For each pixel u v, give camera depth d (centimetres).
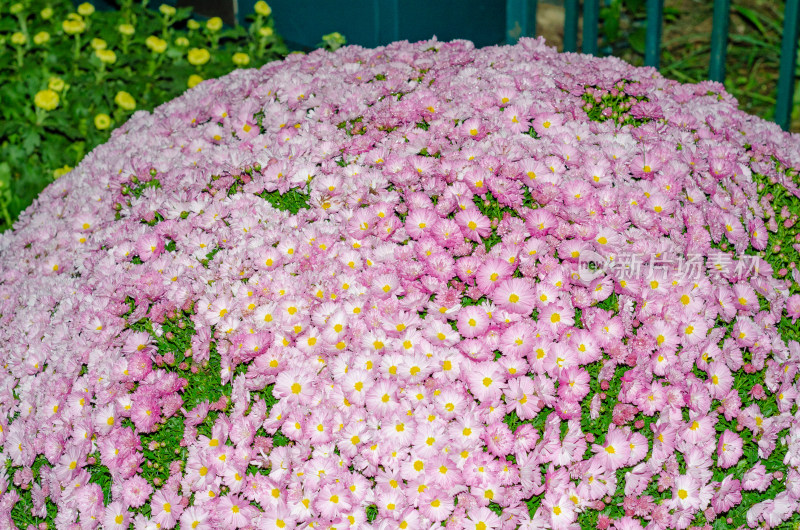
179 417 221
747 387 220
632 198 233
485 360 207
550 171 236
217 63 509
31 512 232
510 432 200
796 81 586
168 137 305
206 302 225
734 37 614
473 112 262
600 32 627
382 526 197
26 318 265
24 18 526
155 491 212
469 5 469
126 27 513
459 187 233
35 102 470
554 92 277
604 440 207
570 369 202
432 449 199
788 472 214
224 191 259
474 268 218
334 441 206
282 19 496
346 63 322
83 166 322
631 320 214
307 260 231
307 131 271
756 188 253
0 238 325
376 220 233
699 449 205
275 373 212
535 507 205
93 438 223
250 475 209
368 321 214
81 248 274
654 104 276
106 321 235
